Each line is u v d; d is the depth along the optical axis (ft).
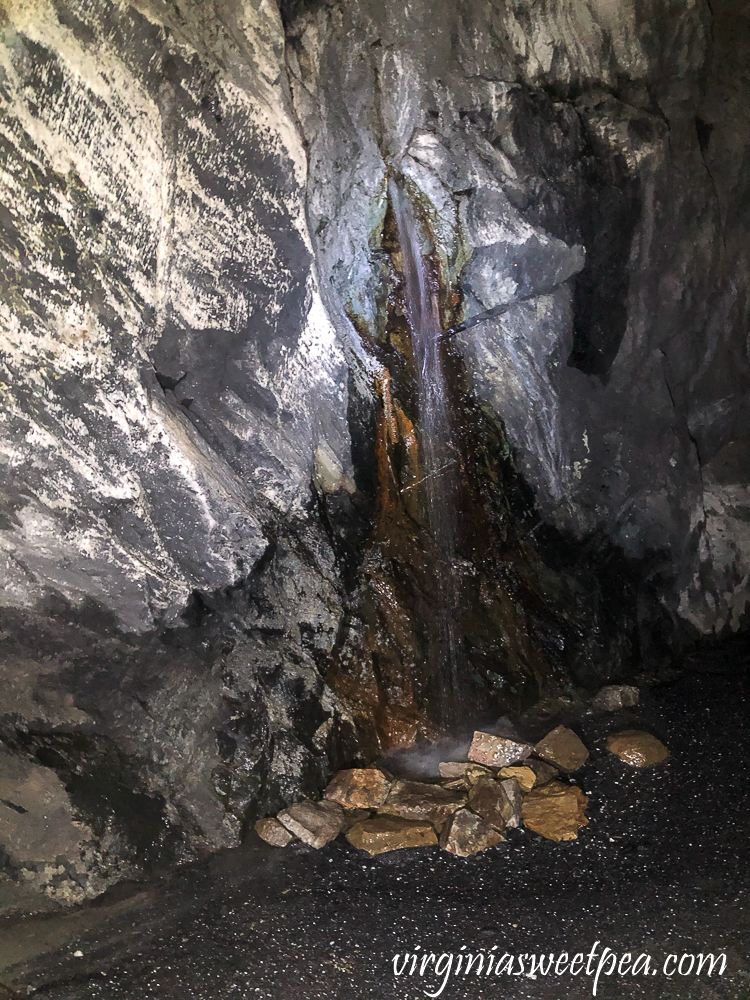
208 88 10.52
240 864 10.84
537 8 14.37
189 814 11.11
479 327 14.97
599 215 14.87
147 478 10.40
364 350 13.83
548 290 14.64
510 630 14.84
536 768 12.72
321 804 11.92
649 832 11.46
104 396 9.88
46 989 8.58
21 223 8.98
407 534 14.19
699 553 17.51
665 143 15.53
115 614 10.57
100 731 10.85
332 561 13.25
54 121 9.06
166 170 10.21
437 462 14.61
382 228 13.71
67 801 10.19
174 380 11.27
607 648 15.76
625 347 16.16
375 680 13.35
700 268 16.49
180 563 10.92
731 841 11.10
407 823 11.56
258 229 11.50
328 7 12.69
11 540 9.70
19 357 9.19
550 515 16.06
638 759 13.14
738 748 13.44
